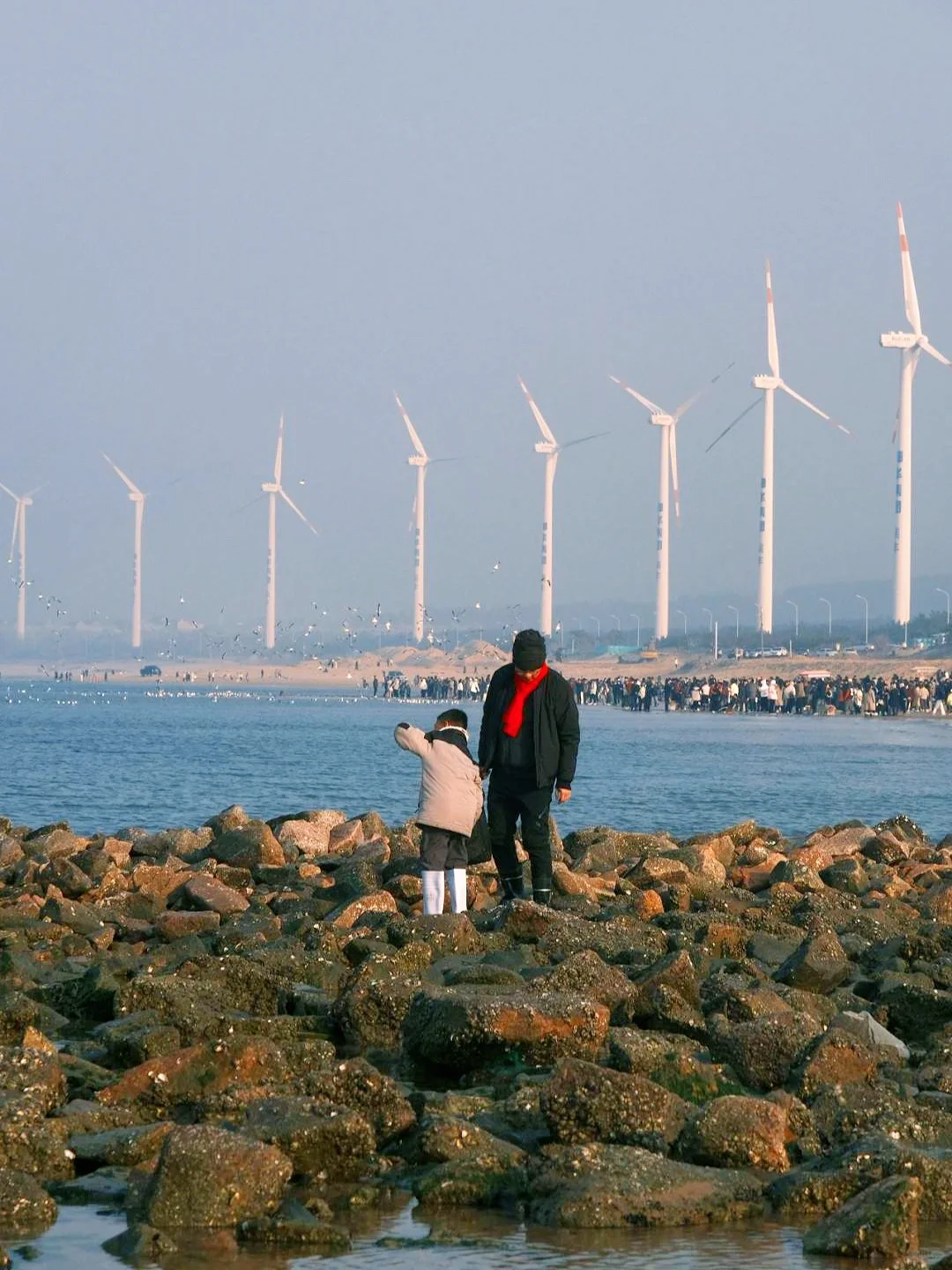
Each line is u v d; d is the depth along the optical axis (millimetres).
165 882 43656
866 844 56250
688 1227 18188
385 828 57062
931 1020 27531
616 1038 22266
